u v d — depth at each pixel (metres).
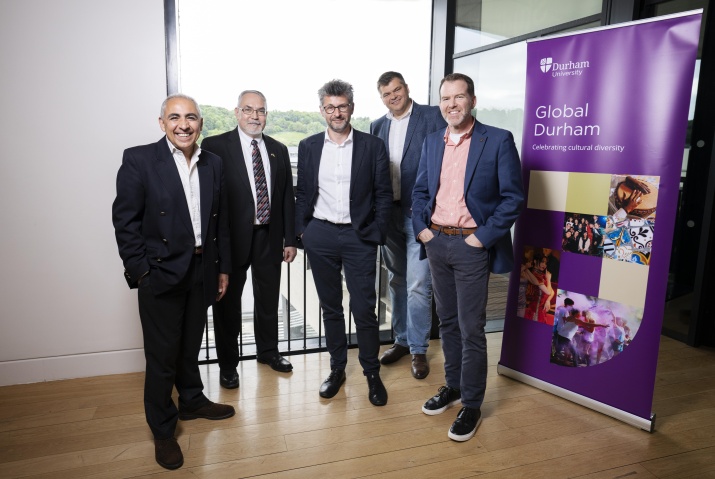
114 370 2.74
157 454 1.93
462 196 2.10
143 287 1.85
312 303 4.36
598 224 2.27
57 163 2.50
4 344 2.55
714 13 2.98
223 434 2.15
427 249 2.24
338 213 2.37
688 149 3.21
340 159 2.36
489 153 2.04
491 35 3.16
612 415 2.29
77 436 2.12
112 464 1.93
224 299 2.48
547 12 2.84
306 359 2.99
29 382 2.61
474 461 1.97
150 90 2.58
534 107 2.46
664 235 2.06
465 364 2.16
